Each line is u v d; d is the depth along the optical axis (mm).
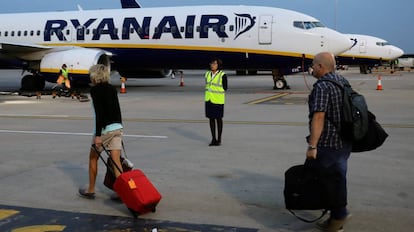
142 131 10164
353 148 4164
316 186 3977
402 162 6918
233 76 43312
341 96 3906
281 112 13469
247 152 7809
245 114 13078
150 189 4652
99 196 5414
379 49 42281
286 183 4109
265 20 20094
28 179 6137
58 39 22625
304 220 4352
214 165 6871
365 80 33750
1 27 23812
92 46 22109
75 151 7980
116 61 22156
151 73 25266
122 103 16469
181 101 17172
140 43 21344
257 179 6055
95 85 4949
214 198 5266
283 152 7766
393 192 5391
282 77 23125
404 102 16141
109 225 4445
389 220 4480
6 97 19109
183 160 7234
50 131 10188
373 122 4055
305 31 19875
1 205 5043
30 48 20469
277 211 4816
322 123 3908
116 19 21859
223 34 20250
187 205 5031
